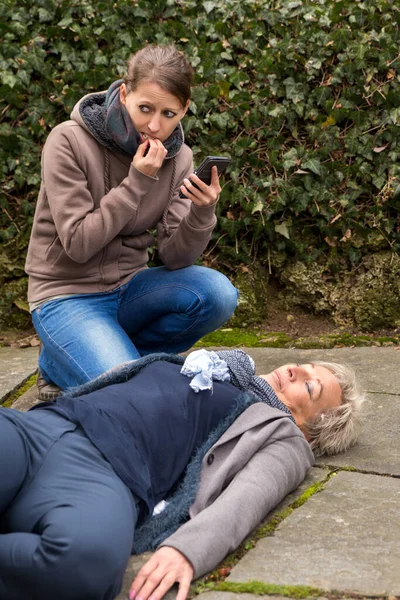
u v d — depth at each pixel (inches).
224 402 97.0
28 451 83.4
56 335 120.6
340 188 177.3
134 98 113.5
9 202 177.6
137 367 100.3
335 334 173.0
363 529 91.7
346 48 175.3
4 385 144.6
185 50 178.5
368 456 112.7
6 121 175.8
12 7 175.5
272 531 92.0
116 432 88.0
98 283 125.5
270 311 183.0
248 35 178.7
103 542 75.0
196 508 89.4
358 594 78.7
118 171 122.0
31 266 125.9
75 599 74.6
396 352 160.6
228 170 176.6
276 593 79.2
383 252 178.2
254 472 91.7
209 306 124.1
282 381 109.3
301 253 180.9
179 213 128.5
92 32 176.6
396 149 175.2
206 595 79.5
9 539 75.8
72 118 121.6
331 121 175.3
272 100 178.4
